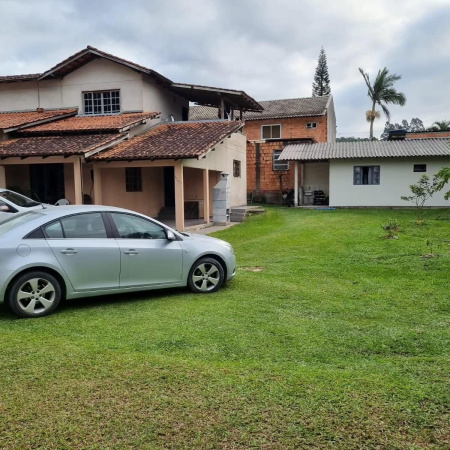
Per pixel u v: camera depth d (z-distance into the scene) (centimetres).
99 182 1473
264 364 389
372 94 3603
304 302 619
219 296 649
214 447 266
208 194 1664
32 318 534
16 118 1769
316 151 2322
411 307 598
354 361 407
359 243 1155
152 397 323
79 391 332
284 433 279
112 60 1798
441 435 276
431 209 2091
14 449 263
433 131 3719
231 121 1847
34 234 550
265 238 1263
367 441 270
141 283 616
